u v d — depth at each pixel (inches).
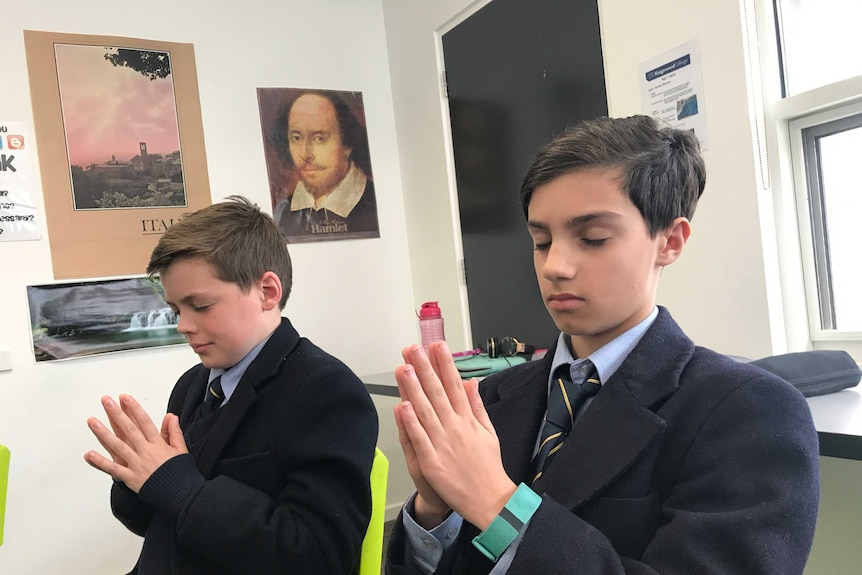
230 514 33.6
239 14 104.7
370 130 116.3
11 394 85.8
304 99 109.4
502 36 93.6
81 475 89.0
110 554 90.0
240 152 103.5
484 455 20.4
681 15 66.0
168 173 97.7
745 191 61.4
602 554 19.4
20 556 84.9
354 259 113.0
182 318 40.3
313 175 109.6
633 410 23.1
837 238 62.0
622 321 24.0
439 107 107.3
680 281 68.1
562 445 24.2
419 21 109.8
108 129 93.9
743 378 22.3
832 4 60.4
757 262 60.9
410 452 22.6
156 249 40.3
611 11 74.3
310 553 33.3
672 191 24.0
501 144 95.6
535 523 19.6
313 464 35.9
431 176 111.0
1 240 86.5
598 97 78.3
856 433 32.6
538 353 80.5
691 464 21.5
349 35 115.1
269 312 42.3
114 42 94.9
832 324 63.0
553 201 23.3
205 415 42.7
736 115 61.6
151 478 34.5
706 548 19.1
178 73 99.3
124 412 36.9
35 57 89.7
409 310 118.4
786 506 19.4
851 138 59.7
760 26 62.5
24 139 88.4
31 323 87.4
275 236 44.9
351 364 111.4
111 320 92.0
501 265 97.6
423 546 24.8
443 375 21.2
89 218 91.9
